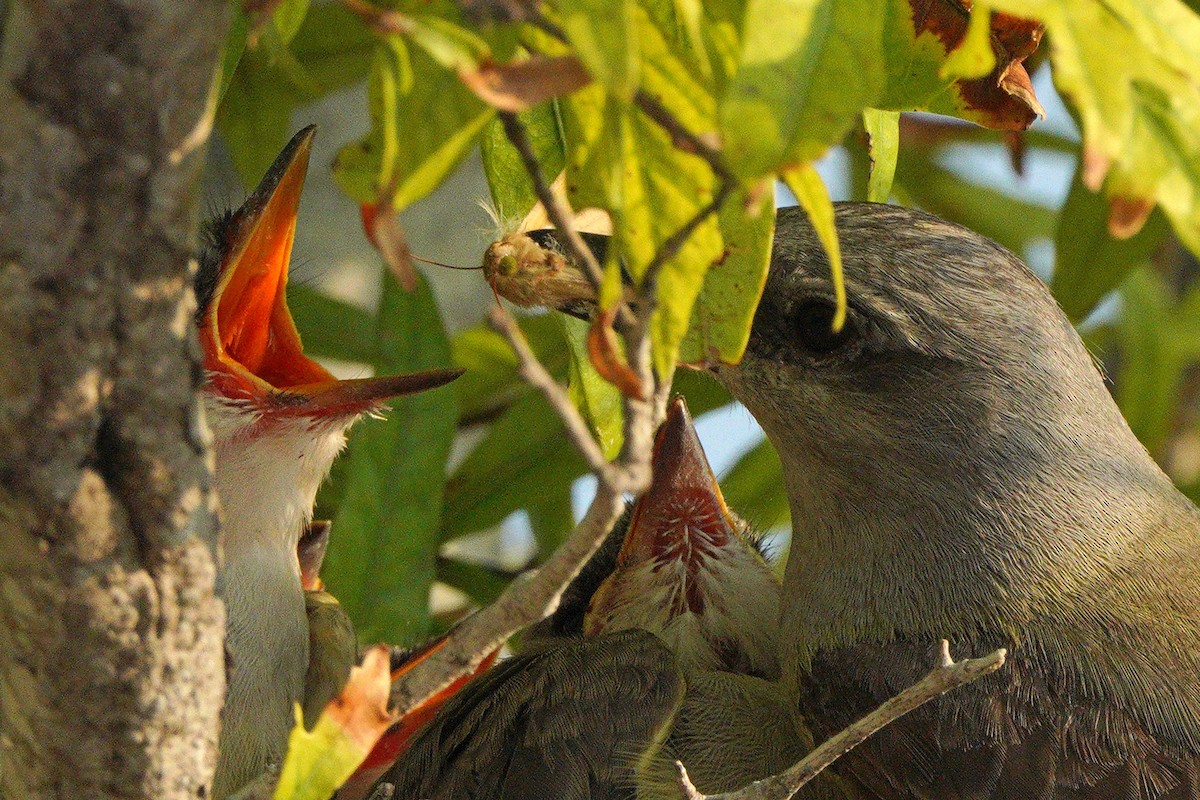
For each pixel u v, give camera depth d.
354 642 7.66
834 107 3.91
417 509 8.65
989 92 6.78
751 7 3.94
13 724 4.57
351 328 9.40
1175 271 12.73
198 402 4.21
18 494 4.05
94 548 4.18
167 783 4.66
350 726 5.01
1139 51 4.14
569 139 4.75
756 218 5.15
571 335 7.55
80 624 4.29
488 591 9.51
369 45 8.80
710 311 5.32
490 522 9.59
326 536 9.01
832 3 3.97
